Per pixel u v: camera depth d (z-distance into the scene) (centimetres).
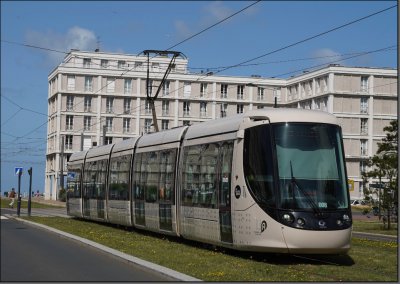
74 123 8356
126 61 9038
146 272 1284
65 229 2502
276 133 1462
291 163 1438
